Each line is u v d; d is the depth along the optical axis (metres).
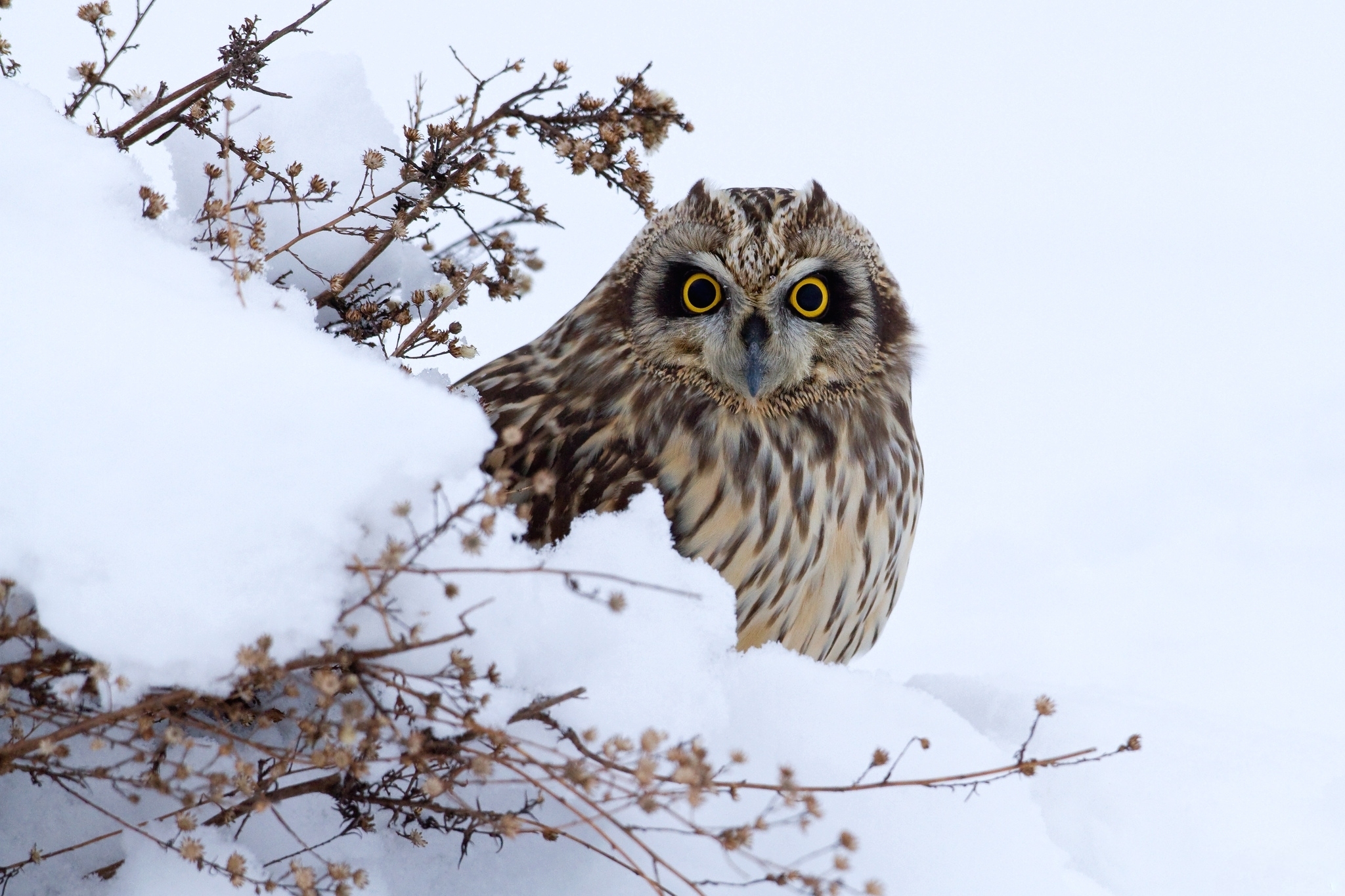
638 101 5.09
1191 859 5.09
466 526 5.00
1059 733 5.15
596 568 5.04
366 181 5.09
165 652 4.95
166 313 4.98
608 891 5.02
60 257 4.99
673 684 5.02
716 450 5.16
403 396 4.97
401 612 4.99
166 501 4.95
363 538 4.98
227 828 5.00
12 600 4.98
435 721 5.00
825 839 5.03
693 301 5.16
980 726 5.16
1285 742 5.16
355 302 5.12
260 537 4.95
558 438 5.17
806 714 5.05
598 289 5.20
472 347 5.12
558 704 5.00
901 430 5.20
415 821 5.02
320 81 5.14
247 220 5.11
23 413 4.96
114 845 5.00
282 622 4.95
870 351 5.18
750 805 5.03
